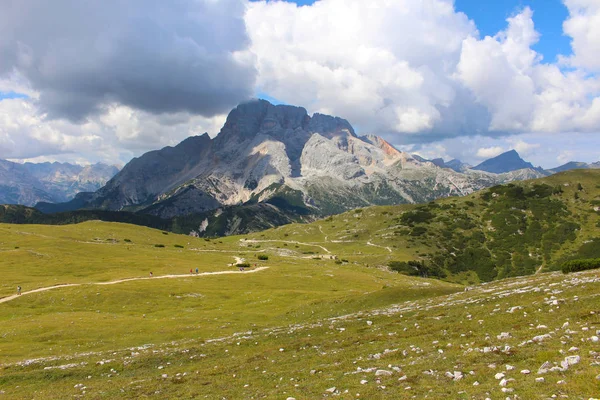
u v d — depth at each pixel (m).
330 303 68.06
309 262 187.50
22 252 137.75
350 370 23.77
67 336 56.78
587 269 50.81
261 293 95.19
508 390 15.20
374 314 45.69
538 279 49.28
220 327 61.34
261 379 25.56
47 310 78.19
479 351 21.75
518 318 28.38
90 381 33.69
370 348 29.05
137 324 64.00
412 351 25.52
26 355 48.19
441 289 63.72
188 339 53.88
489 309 34.25
